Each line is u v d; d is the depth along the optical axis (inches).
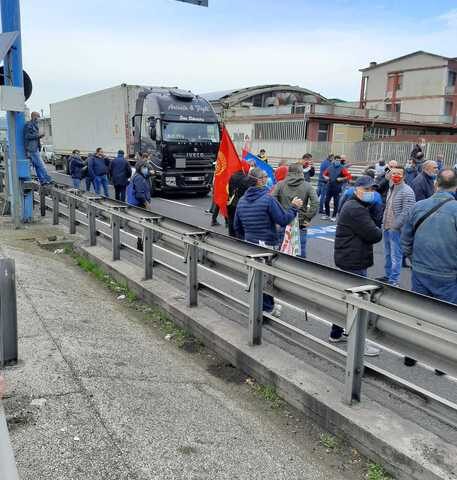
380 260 373.7
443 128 1699.1
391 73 2276.1
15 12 364.2
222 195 324.5
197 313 207.9
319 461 124.1
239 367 173.2
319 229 488.4
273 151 1448.1
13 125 363.6
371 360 188.2
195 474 113.7
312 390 143.8
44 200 451.5
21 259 282.2
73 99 1099.3
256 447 127.6
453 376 117.9
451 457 114.1
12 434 118.5
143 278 257.3
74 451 115.6
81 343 176.6
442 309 120.0
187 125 706.2
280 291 169.5
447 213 169.5
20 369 150.7
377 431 123.6
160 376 162.2
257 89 1984.5
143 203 406.9
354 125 1486.2
